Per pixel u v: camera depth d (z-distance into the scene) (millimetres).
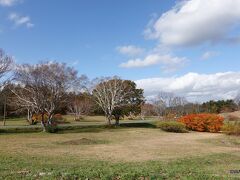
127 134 46094
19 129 47688
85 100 79438
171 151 26797
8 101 55438
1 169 15438
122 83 62531
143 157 22703
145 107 99625
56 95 48406
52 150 26312
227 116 77688
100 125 58625
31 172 13781
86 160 20344
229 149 28906
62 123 65562
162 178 11969
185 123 56375
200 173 13180
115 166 16844
